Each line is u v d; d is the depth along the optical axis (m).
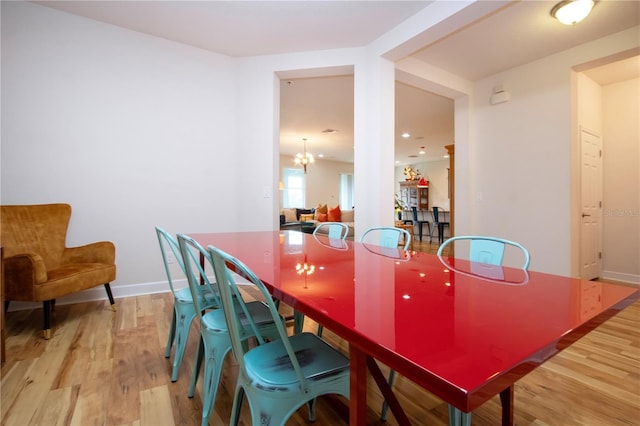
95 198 2.95
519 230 3.71
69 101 2.84
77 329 2.27
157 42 3.18
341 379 0.98
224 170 3.51
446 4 2.43
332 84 4.16
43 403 1.43
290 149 8.84
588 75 3.81
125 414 1.36
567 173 3.33
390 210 3.14
